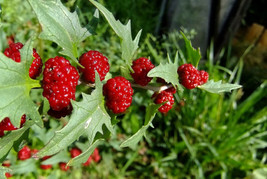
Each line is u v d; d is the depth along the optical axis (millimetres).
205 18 327
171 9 342
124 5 308
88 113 65
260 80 326
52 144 58
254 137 257
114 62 237
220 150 252
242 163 239
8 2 217
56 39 69
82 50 219
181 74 88
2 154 66
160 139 259
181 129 256
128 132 242
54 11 71
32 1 66
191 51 92
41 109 70
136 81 85
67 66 68
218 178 250
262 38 356
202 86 92
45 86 67
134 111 245
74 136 62
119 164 237
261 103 294
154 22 343
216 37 340
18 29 217
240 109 251
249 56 349
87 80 76
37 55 70
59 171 205
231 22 330
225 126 260
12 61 61
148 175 241
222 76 283
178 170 248
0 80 59
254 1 374
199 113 257
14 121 60
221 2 317
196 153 256
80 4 269
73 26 76
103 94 74
